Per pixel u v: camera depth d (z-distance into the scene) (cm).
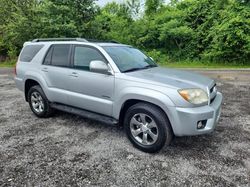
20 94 762
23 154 354
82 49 437
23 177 295
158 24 2056
